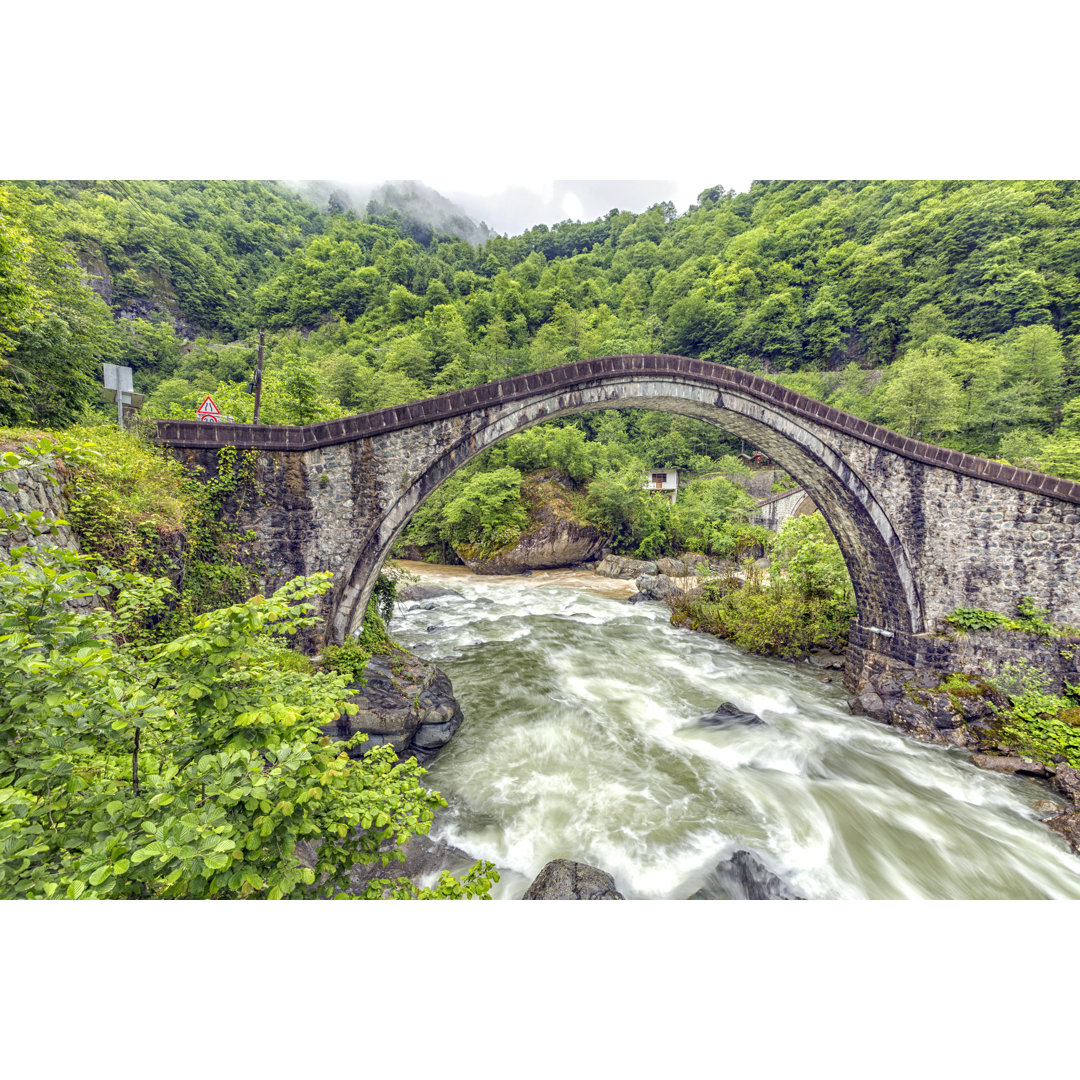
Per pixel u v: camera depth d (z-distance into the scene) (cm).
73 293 1323
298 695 324
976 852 812
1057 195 5019
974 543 1248
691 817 856
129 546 811
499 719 1178
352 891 663
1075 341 4150
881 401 4534
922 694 1208
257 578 1063
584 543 3650
